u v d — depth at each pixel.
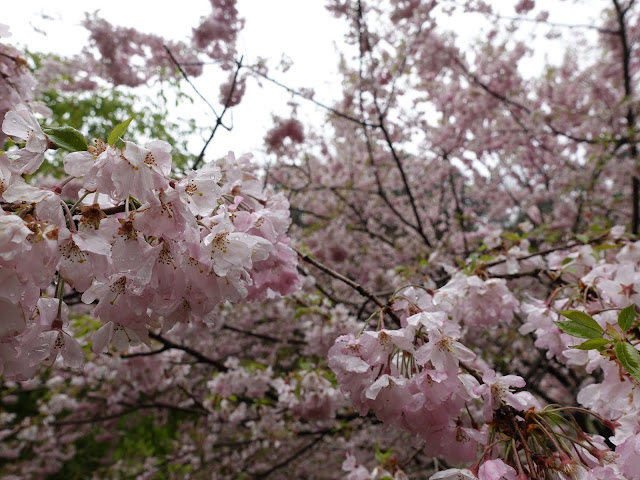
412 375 1.16
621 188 5.93
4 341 0.84
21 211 0.80
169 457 5.76
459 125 5.74
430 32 4.85
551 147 6.31
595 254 2.19
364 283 5.82
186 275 0.96
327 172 6.73
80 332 3.64
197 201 0.93
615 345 1.01
